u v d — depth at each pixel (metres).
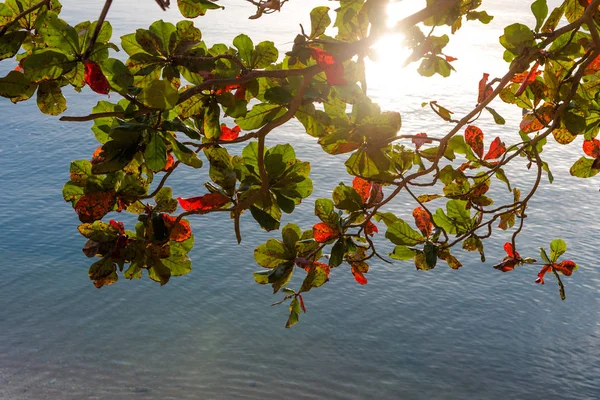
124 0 91.19
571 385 21.44
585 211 33.44
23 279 26.33
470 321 24.95
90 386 20.67
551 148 41.03
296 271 27.28
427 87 55.09
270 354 22.78
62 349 22.41
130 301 25.36
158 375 21.39
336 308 25.48
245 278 27.25
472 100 51.16
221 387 20.92
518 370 22.17
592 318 24.98
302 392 20.97
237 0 97.38
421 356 22.95
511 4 105.81
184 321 24.39
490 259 29.11
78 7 81.62
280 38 67.94
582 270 28.16
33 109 45.75
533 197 34.81
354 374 21.95
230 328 24.09
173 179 35.56
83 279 26.56
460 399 20.77
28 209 31.64
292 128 44.00
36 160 37.09
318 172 37.16
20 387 20.39
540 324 24.73
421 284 27.27
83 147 39.12
